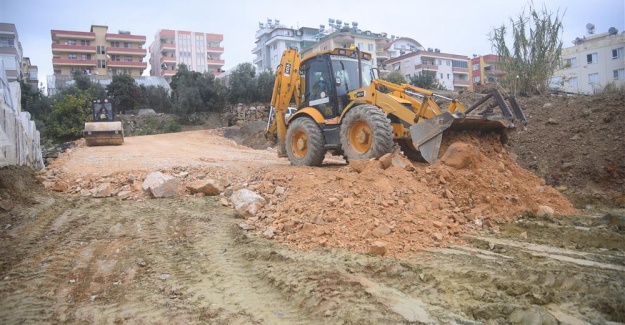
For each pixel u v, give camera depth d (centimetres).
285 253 485
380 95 814
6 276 443
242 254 502
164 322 341
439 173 640
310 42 5753
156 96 3784
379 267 423
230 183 859
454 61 5650
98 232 601
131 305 376
